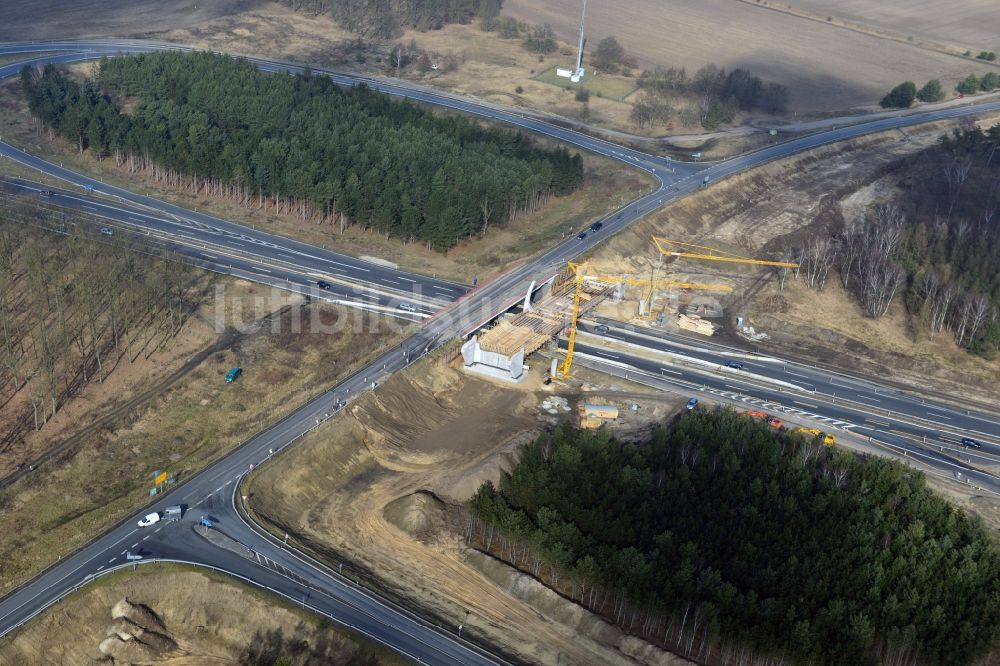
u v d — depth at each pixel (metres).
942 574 172.00
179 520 174.00
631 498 183.62
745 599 161.12
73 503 180.62
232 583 160.62
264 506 181.88
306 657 152.88
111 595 158.00
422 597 168.12
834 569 169.62
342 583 165.25
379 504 188.75
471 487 192.88
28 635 150.38
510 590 170.88
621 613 166.12
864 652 156.00
